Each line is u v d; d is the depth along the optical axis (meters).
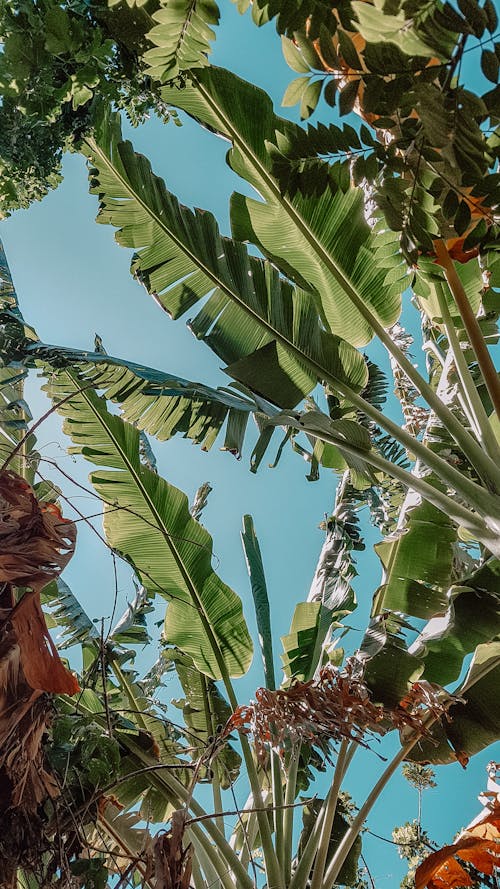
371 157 2.12
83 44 2.50
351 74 1.89
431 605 4.21
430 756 4.28
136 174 3.89
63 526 2.37
